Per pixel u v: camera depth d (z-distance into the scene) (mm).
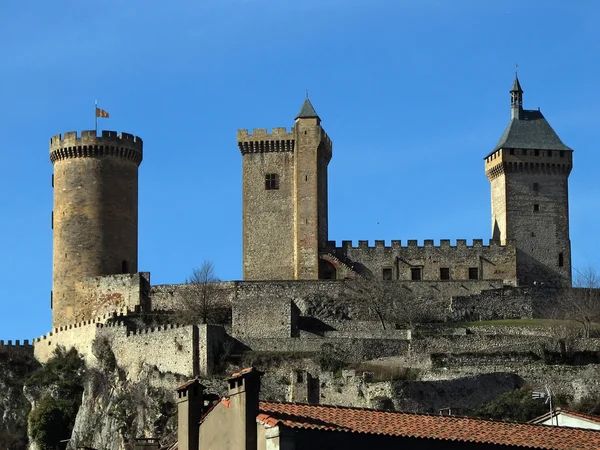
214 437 80812
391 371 175875
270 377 177875
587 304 199250
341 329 197500
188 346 182250
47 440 192250
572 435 86688
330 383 173500
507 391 168750
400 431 81188
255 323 190250
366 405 168250
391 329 193375
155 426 175625
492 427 86312
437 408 166000
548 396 157750
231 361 181125
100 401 189250
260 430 77500
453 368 176000
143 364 187375
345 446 77938
